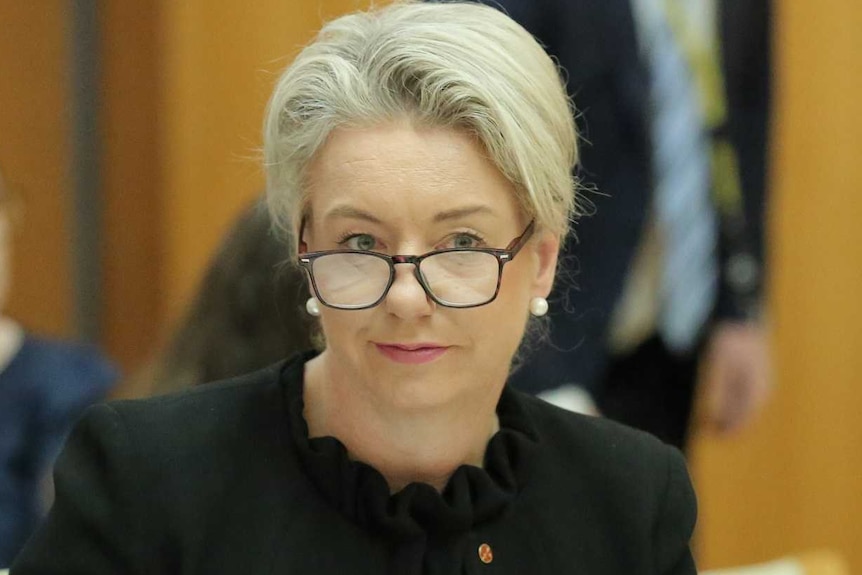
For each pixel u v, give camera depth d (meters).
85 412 5.53
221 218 14.55
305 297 6.87
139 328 15.83
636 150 10.70
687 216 11.20
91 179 15.70
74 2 15.43
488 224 4.97
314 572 5.28
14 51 15.36
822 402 16.50
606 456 5.96
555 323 10.23
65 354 10.57
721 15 11.66
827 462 16.62
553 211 5.14
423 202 4.85
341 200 4.91
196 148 14.55
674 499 6.03
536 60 5.04
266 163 5.28
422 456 5.31
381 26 5.05
